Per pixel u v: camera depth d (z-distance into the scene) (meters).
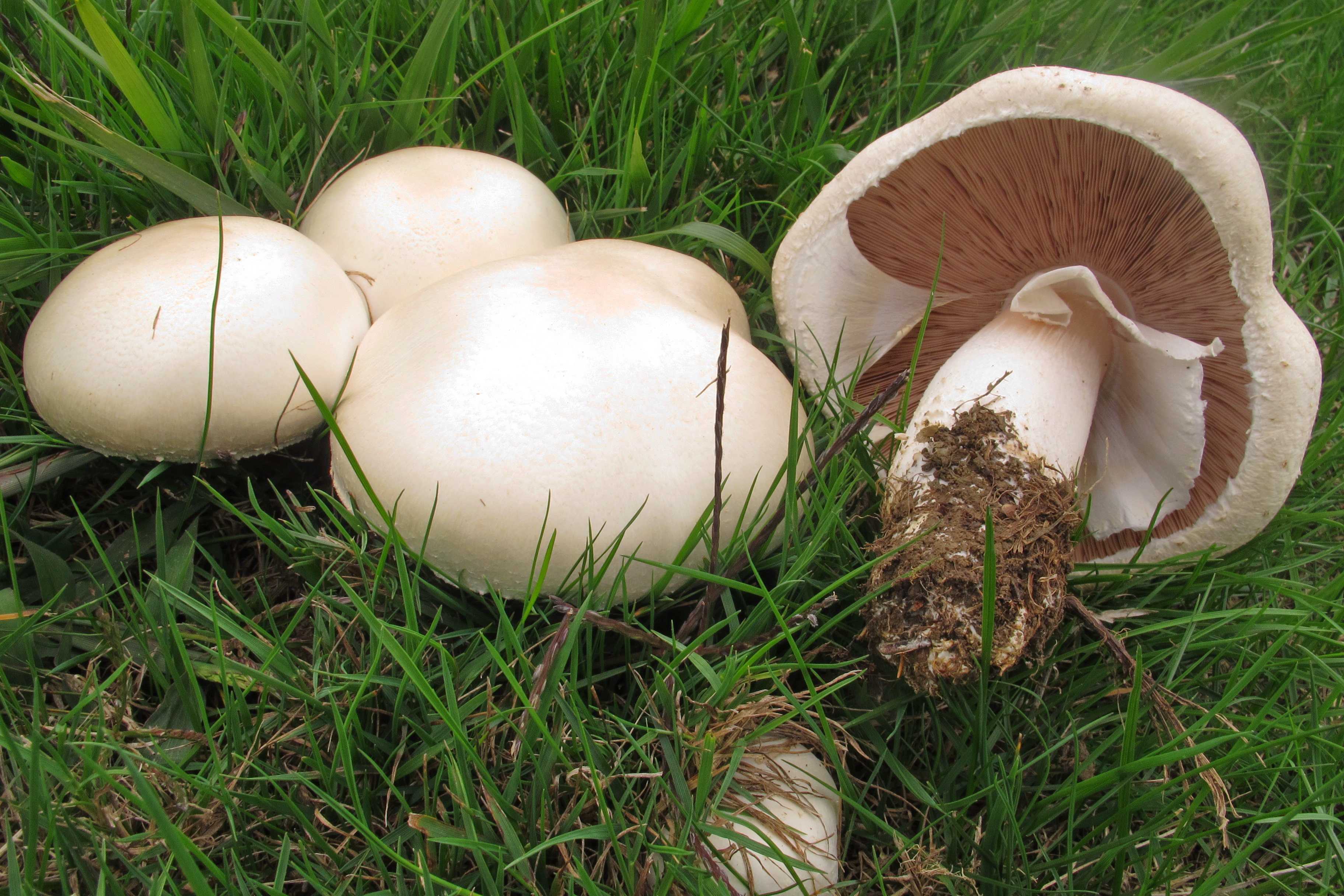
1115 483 0.42
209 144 0.43
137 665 0.37
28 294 0.42
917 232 0.41
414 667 0.33
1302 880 0.36
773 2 0.49
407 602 0.35
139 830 0.34
